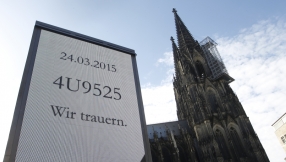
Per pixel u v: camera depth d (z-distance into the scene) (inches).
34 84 900.0
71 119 879.1
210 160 2677.2
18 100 829.8
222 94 3302.2
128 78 1179.9
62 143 806.5
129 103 1076.5
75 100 941.2
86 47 1167.6
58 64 1015.6
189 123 3592.5
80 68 1063.6
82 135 859.4
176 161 2974.9
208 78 3442.4
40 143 772.6
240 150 2785.4
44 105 864.3
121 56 1258.6
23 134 764.6
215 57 3932.1
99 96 1015.0
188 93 3390.7
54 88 930.1
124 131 961.5
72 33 1173.1
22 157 721.0
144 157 925.8
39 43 1036.5
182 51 4072.3
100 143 874.1
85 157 813.2
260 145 2738.7
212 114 3026.6
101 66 1138.7
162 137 3403.1
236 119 3024.1
